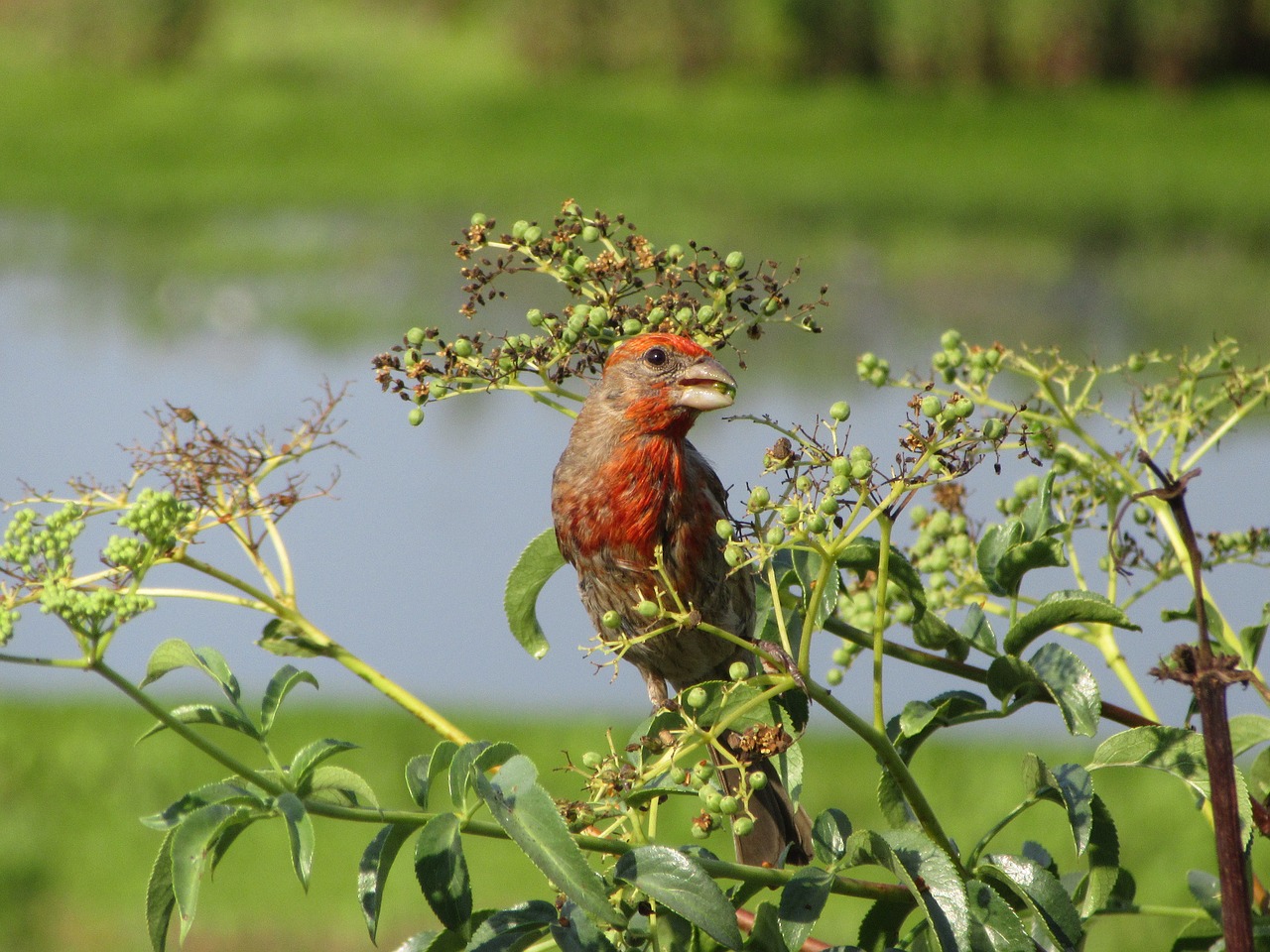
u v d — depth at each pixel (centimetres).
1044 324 3045
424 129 5300
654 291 496
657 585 521
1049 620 367
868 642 417
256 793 332
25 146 5162
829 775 1359
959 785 1320
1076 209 4009
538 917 335
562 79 5869
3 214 4316
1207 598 410
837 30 5772
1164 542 436
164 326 3222
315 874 1302
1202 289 3247
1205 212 3969
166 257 3794
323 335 3123
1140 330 2984
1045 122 5284
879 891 339
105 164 4938
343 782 341
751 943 336
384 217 4138
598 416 517
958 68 5672
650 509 512
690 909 310
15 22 6200
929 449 346
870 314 3142
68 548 362
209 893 1289
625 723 1532
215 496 416
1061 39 5603
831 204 4172
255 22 6353
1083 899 379
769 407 2531
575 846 307
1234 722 404
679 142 5128
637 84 5862
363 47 6219
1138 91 5606
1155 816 1276
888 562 383
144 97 5750
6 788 1452
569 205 421
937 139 5128
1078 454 439
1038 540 393
